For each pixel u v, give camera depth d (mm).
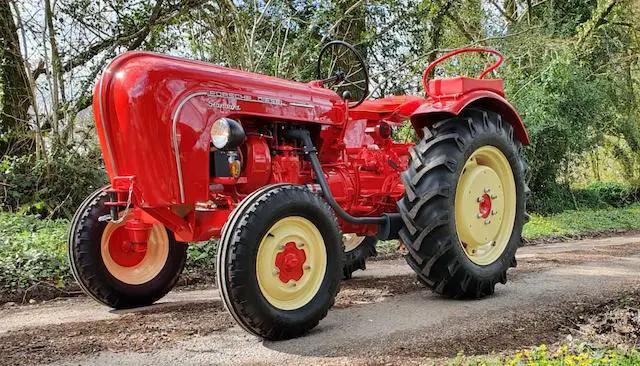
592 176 20578
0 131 9055
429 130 4941
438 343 3666
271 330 3633
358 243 6109
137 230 4523
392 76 11609
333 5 10117
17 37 8742
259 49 10258
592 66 16828
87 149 8992
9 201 8695
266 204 3645
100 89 3941
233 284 3508
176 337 3797
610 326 4105
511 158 5250
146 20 9836
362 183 5195
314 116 4609
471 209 4914
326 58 10883
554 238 10445
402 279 5957
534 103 14172
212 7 9391
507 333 3885
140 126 3857
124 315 4434
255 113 4219
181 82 3932
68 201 8734
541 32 14641
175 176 3902
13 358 3365
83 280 4539
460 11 14008
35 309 4688
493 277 4938
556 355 3305
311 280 3906
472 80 5027
